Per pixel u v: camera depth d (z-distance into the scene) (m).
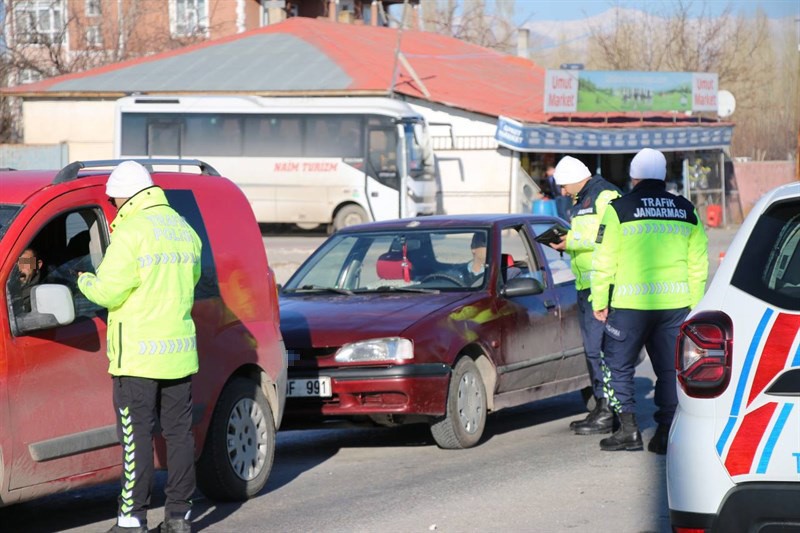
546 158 43.59
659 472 8.66
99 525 7.59
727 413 5.00
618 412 9.50
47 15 56.25
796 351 4.89
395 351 9.40
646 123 44.44
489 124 41.91
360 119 37.31
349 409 9.47
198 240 7.02
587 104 43.41
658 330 9.13
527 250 11.27
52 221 7.07
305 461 9.80
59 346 6.84
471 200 41.78
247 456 8.20
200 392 7.77
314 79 43.72
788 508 4.84
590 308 10.29
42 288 6.53
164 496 8.56
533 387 10.87
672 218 9.00
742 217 49.41
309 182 37.59
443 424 9.73
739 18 70.25
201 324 7.82
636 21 70.81
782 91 70.94
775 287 5.08
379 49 49.34
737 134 71.19
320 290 10.91
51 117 44.19
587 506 7.67
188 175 8.15
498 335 10.30
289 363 9.59
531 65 56.53
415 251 10.93
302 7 70.81
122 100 39.00
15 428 6.59
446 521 7.39
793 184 5.51
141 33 57.78
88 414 6.98
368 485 8.62
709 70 69.50
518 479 8.57
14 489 6.63
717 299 5.21
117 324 6.69
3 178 7.31
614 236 8.98
